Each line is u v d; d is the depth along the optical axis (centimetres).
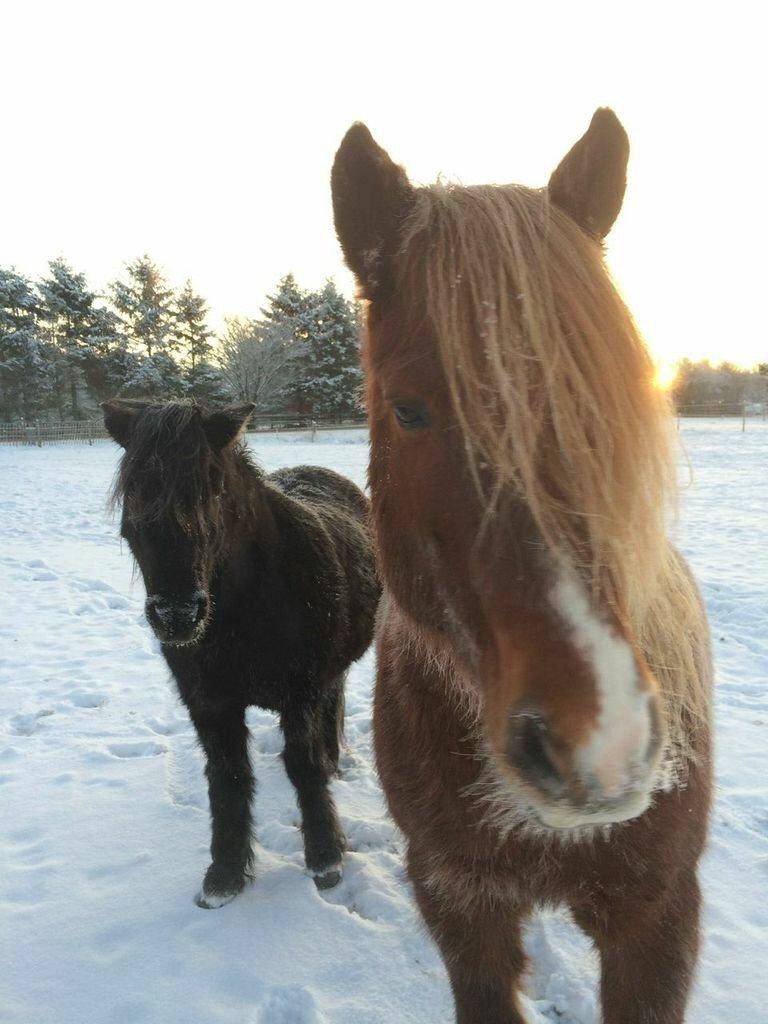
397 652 180
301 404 4347
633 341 109
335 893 285
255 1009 228
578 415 100
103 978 242
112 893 282
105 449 3112
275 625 288
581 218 135
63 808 338
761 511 1072
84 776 367
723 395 4853
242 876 283
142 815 333
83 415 4303
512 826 142
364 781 369
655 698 98
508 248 110
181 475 257
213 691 284
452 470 111
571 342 104
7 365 3912
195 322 4278
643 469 103
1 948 255
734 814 313
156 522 254
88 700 461
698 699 153
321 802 299
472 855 161
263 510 300
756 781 339
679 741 143
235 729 293
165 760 382
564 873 154
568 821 95
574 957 245
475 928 174
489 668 111
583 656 96
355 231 140
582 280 109
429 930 181
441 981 237
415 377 114
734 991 223
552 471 101
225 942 256
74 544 980
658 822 147
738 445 2338
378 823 328
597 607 98
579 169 138
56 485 1712
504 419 103
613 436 101
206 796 349
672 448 112
